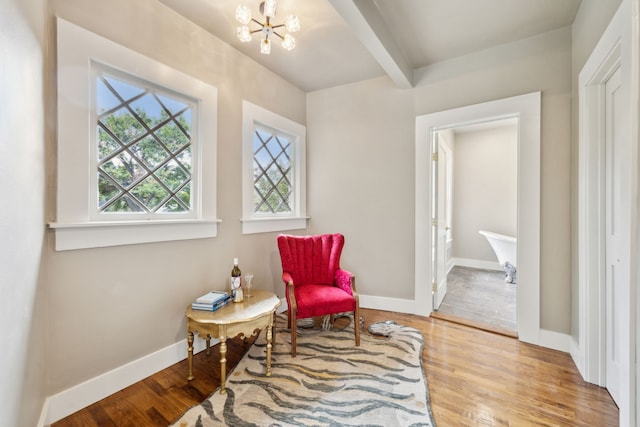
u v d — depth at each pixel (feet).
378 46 6.74
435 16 6.54
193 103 6.81
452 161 17.06
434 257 9.46
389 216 9.52
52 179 4.53
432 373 5.89
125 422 4.53
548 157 7.06
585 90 5.74
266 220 8.80
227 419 4.54
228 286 7.57
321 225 10.63
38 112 3.87
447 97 8.48
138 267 5.66
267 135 9.30
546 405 4.91
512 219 15.92
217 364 6.25
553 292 6.99
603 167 5.54
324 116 10.52
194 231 6.64
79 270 4.83
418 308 9.10
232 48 7.68
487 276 14.51
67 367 4.70
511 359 6.44
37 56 3.79
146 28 5.73
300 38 7.30
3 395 2.67
